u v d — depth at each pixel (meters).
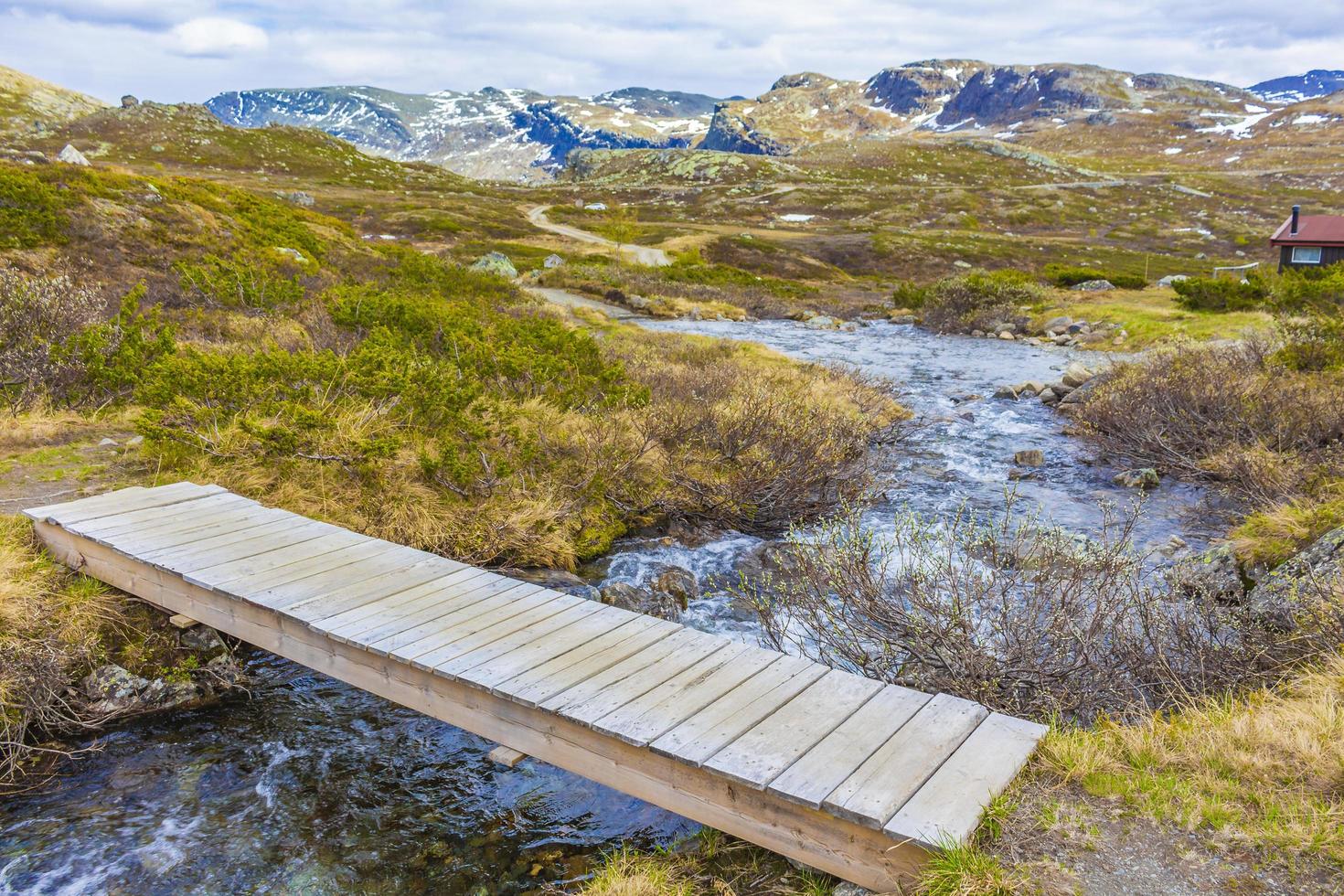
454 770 5.52
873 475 12.10
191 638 6.54
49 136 107.25
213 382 10.15
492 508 9.30
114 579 6.96
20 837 4.77
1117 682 5.55
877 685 4.91
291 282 18.89
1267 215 113.81
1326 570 6.43
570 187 139.62
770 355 22.52
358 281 24.70
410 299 16.09
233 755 5.61
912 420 16.77
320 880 4.51
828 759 4.11
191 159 105.62
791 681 4.96
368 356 11.55
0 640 5.79
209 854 4.69
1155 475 12.38
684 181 144.62
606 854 4.66
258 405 10.36
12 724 5.47
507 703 4.84
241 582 6.27
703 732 4.35
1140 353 24.78
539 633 5.62
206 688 6.32
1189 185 139.62
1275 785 3.81
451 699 5.11
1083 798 3.83
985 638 5.88
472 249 59.34
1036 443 15.09
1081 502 11.66
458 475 9.41
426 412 10.79
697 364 19.56
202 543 7.05
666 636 5.61
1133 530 10.33
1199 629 6.06
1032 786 3.94
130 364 11.55
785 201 117.94
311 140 125.50
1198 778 3.90
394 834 4.89
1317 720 4.25
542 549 8.91
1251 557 7.80
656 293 39.78
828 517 10.55
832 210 112.69
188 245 22.98
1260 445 11.63
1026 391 19.80
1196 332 25.58
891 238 82.69
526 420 11.68
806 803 3.75
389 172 121.69
